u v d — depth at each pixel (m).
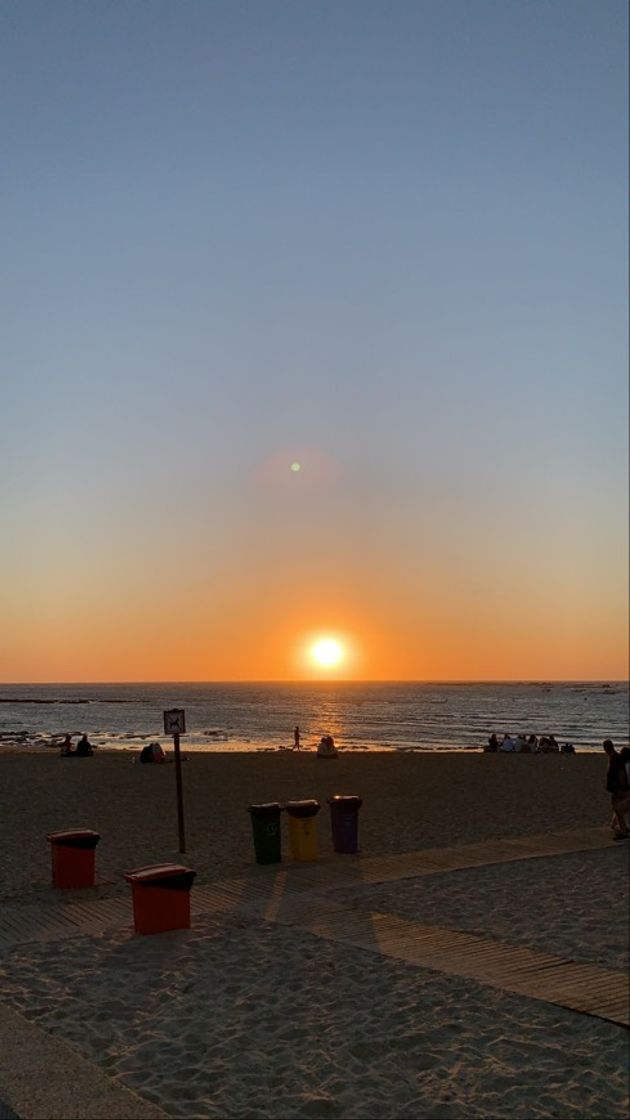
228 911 10.05
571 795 22.55
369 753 39.81
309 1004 6.95
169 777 27.47
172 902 9.10
